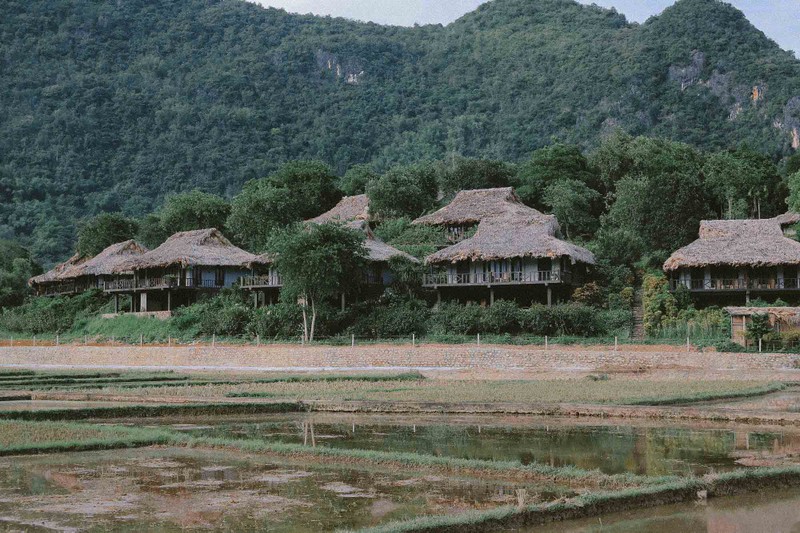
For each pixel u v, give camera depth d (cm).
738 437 3161
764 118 17300
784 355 5244
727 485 2273
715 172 10419
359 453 2736
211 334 7850
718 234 7538
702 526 1959
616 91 19350
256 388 4856
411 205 10225
